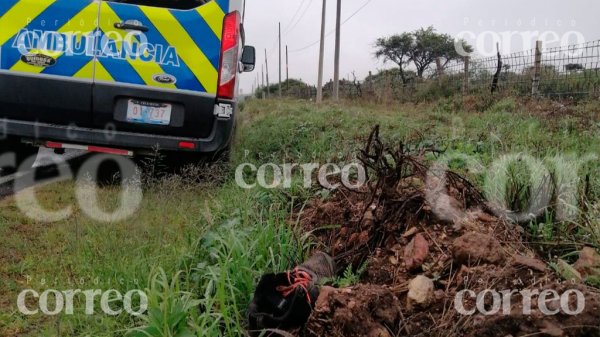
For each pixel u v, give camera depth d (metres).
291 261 3.32
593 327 2.23
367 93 25.81
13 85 5.30
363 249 3.31
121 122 5.46
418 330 2.64
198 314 2.80
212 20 5.54
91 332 2.77
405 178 4.01
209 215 3.86
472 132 7.48
